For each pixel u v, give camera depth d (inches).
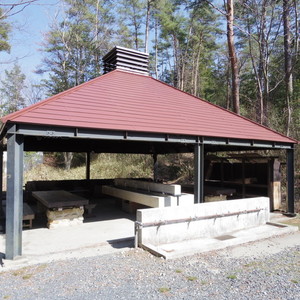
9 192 169.5
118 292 128.2
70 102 217.5
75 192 437.1
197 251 188.2
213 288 132.6
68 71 873.5
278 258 177.0
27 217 247.3
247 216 251.9
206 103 341.4
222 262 169.8
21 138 175.2
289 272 152.5
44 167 812.0
